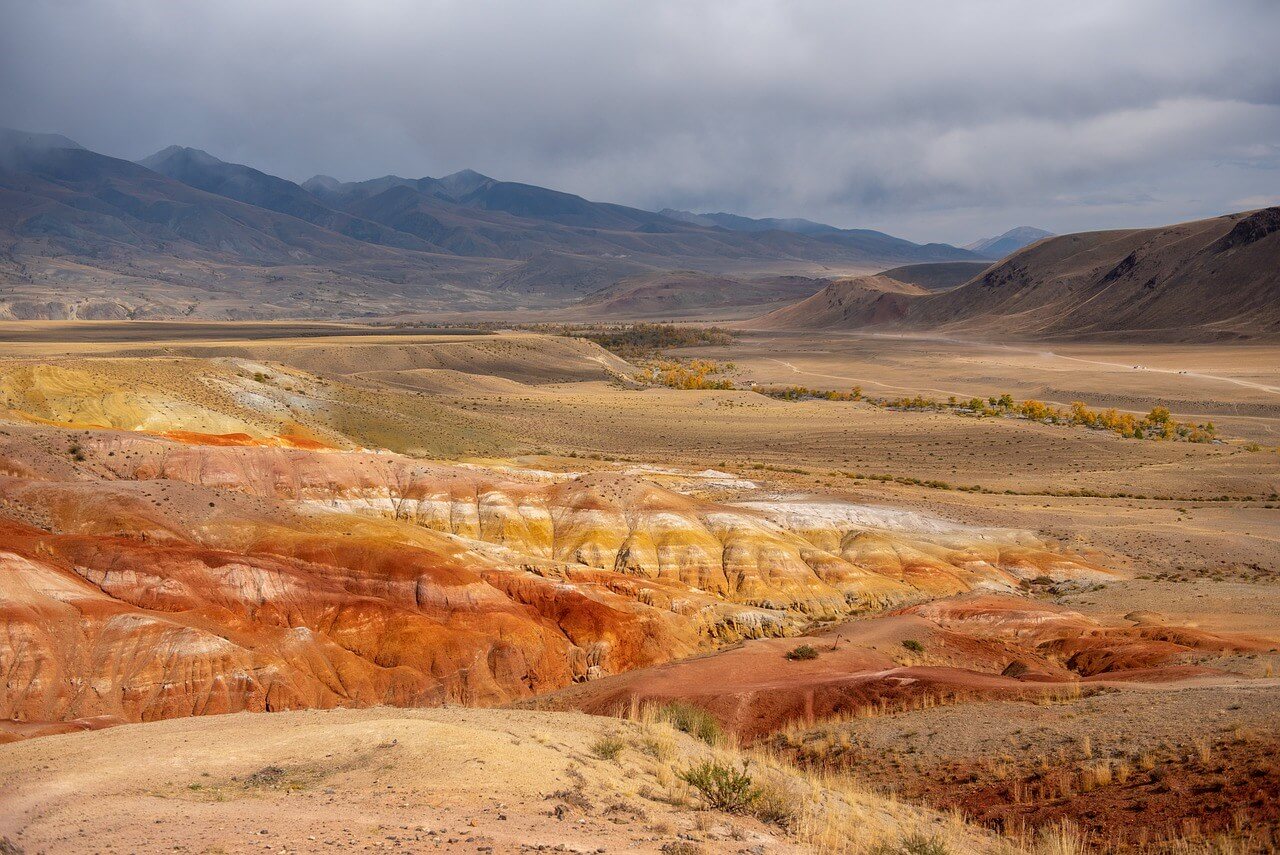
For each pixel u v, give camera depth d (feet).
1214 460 514.68
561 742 68.33
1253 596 229.45
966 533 316.19
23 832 45.96
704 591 271.69
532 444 520.42
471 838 43.47
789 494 359.46
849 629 185.16
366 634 199.82
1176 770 70.59
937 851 57.36
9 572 167.73
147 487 226.17
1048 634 194.39
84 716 155.33
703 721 96.84
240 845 41.91
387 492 298.76
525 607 225.76
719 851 47.55
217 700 167.43
